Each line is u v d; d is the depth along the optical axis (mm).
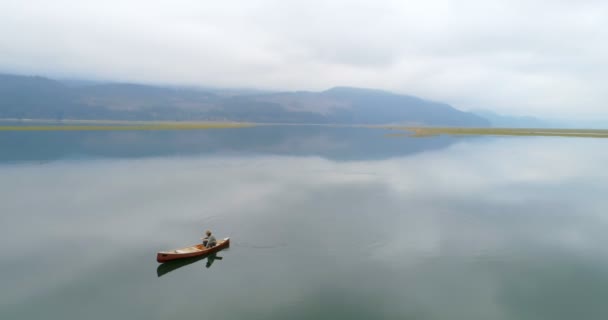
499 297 21125
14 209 36438
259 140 130375
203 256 26016
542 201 41500
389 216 35531
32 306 20000
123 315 19281
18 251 26859
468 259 26109
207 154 82000
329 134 192750
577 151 98125
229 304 20344
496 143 126438
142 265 24938
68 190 44344
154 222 33156
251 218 34469
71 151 79750
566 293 21531
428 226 32750
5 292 21328
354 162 72250
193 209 37062
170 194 43031
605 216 35938
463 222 33969
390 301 20656
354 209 37688
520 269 24531
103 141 103250
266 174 57125
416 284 22547
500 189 47656
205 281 22844
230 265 24984
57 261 25312
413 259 26078
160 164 65438
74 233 30406
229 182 50406
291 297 21016
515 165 69188
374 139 146625
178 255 25016
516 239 29797
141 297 21016
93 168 59781
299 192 45000
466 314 19484
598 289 21953
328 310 19797
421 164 69812
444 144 120500
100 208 37000
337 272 24000
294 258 26109
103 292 21469
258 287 22109
